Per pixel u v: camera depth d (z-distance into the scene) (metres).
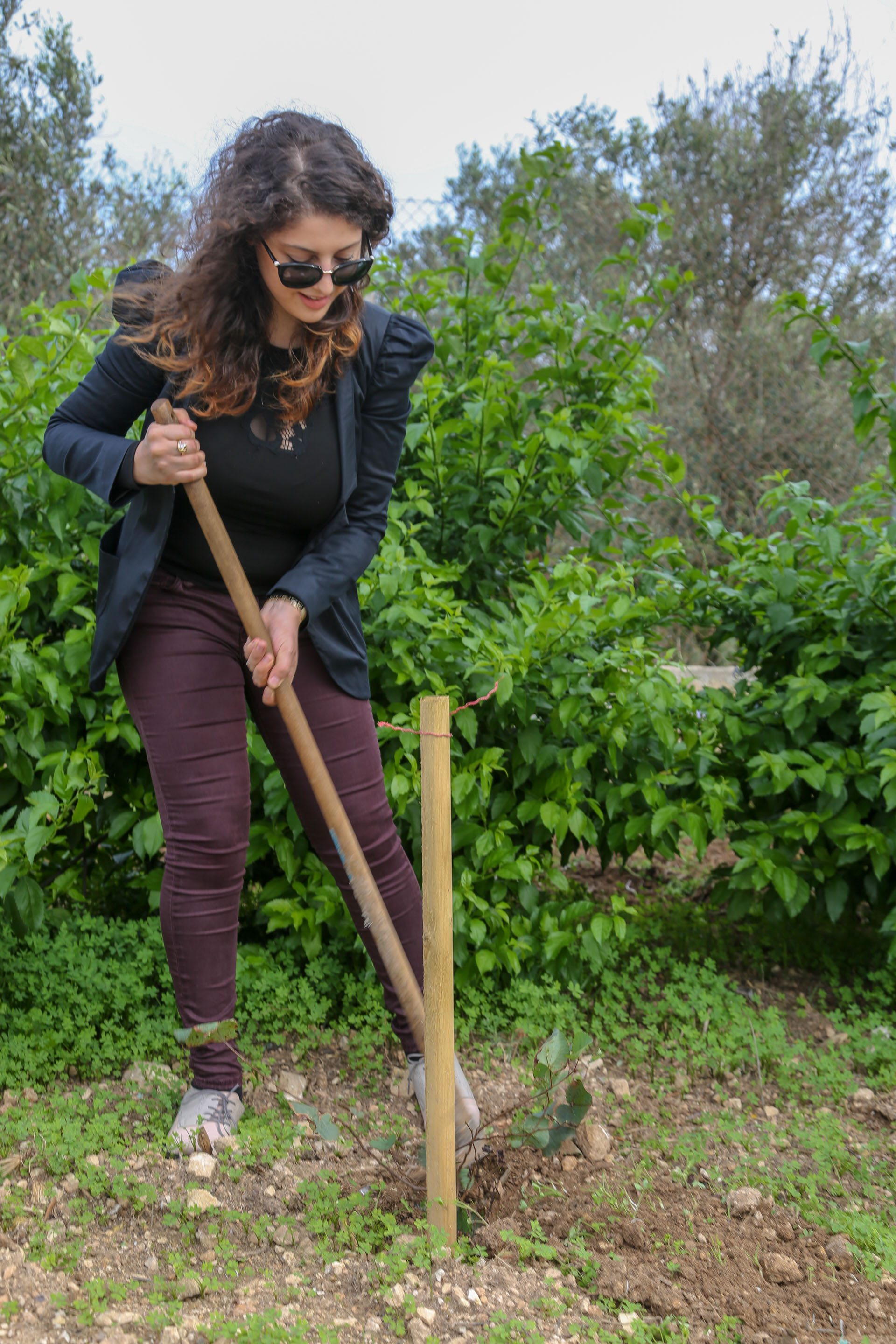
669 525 6.28
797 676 3.35
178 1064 2.54
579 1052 2.19
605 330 3.40
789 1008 3.12
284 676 1.94
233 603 2.17
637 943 3.35
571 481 3.33
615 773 3.12
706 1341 1.68
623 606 2.86
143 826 2.84
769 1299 1.79
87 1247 1.87
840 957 3.39
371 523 2.30
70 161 6.67
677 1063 2.70
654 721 2.93
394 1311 1.70
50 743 2.86
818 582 3.35
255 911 3.25
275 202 1.78
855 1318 1.76
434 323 3.81
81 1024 2.56
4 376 2.97
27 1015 2.59
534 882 3.37
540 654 2.87
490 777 2.81
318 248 1.84
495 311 3.54
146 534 2.09
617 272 7.20
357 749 2.30
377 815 2.32
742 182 7.75
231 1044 2.32
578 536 3.48
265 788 2.75
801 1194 2.12
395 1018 2.37
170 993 2.78
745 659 3.72
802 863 3.19
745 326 7.01
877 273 7.70
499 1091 2.49
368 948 2.38
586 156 7.91
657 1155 2.26
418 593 2.82
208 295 1.91
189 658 2.16
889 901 3.16
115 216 6.70
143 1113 2.31
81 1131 2.21
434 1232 1.83
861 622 3.35
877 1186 2.19
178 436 1.85
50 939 2.91
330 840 2.35
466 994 2.83
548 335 3.44
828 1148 2.26
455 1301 1.72
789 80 8.10
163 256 2.11
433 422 3.23
